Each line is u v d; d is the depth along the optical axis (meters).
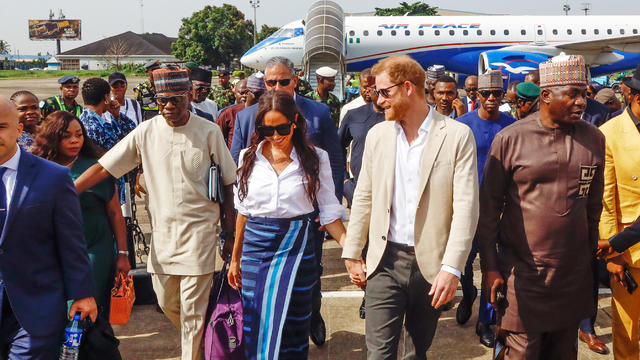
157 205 2.84
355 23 20.25
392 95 2.28
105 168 2.80
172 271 2.82
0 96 2.01
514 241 2.38
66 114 2.88
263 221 2.57
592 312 2.45
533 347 2.39
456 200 2.26
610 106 5.81
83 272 2.20
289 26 21.20
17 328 2.16
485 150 3.82
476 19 20.52
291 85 3.39
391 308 2.44
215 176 2.78
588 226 2.41
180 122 2.77
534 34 20.31
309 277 2.62
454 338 3.72
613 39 17.45
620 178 2.79
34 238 2.08
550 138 2.27
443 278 2.20
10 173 2.07
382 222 2.40
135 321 4.00
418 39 20.05
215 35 69.31
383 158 2.39
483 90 3.71
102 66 92.00
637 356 2.90
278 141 2.47
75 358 2.20
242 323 2.79
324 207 2.69
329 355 3.47
